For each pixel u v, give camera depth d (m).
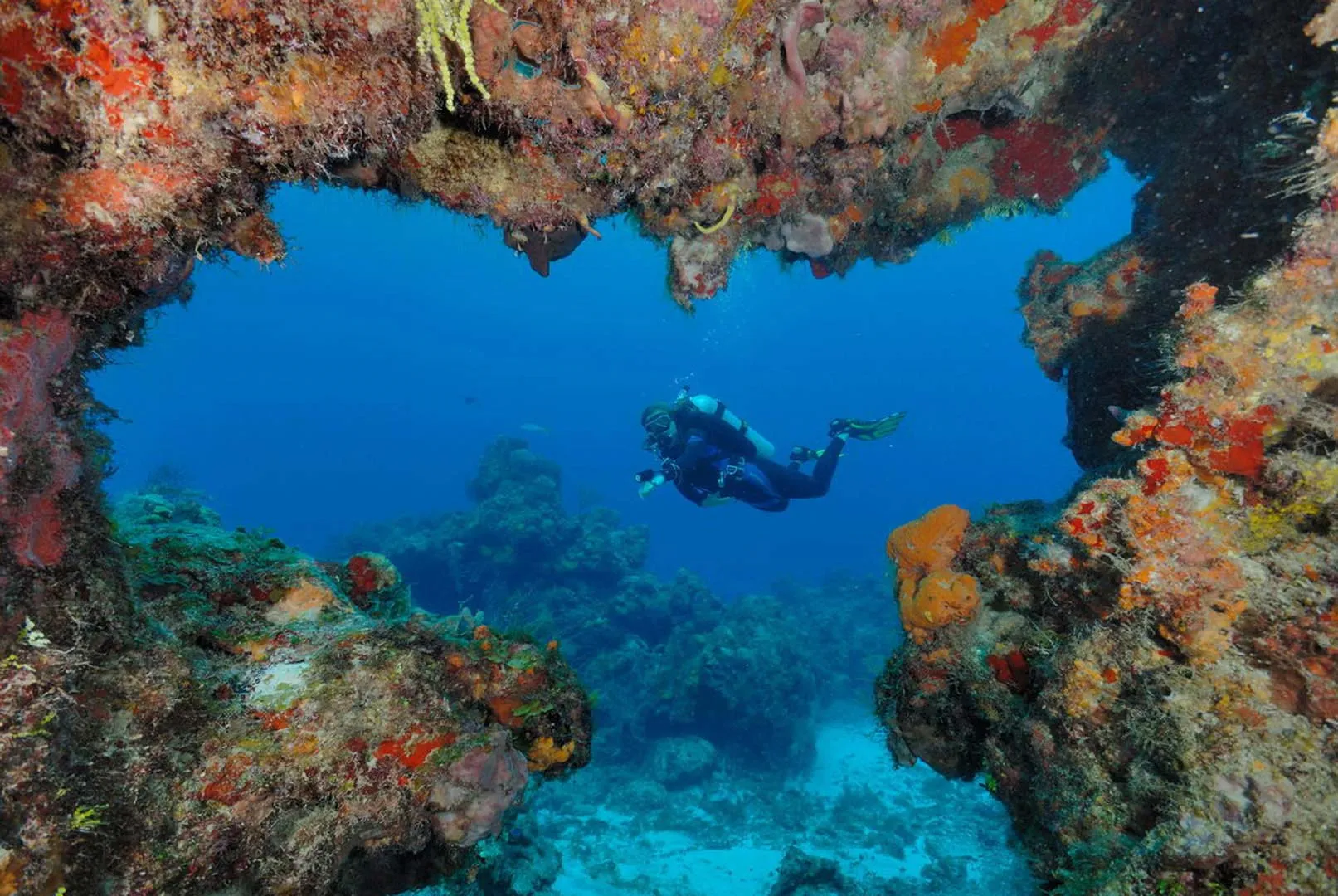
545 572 16.97
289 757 2.76
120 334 2.72
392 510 47.50
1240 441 2.53
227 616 3.47
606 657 14.78
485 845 6.41
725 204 3.95
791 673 13.95
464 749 3.05
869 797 12.60
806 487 9.70
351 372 74.44
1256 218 3.98
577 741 4.23
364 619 3.79
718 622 15.99
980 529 4.28
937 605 3.94
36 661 2.02
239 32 2.05
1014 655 3.76
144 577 3.39
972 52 3.93
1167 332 2.96
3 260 2.06
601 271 80.44
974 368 74.38
